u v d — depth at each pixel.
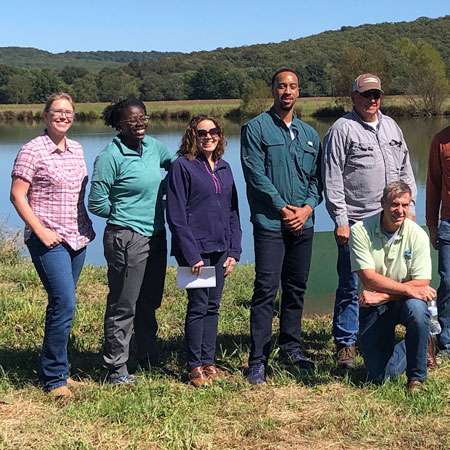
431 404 4.09
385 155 4.86
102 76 90.31
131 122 4.36
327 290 6.34
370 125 4.85
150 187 4.45
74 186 4.35
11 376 4.58
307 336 5.70
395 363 4.49
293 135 4.70
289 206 4.59
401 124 46.16
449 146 5.04
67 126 4.28
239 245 4.68
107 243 4.45
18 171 4.18
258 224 4.62
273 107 4.70
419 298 4.29
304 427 3.91
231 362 4.95
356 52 59.41
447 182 5.03
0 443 3.67
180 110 65.56
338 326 4.97
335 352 5.29
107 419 3.99
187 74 89.06
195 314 4.55
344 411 4.06
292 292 4.91
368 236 4.45
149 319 4.79
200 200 4.45
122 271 4.43
